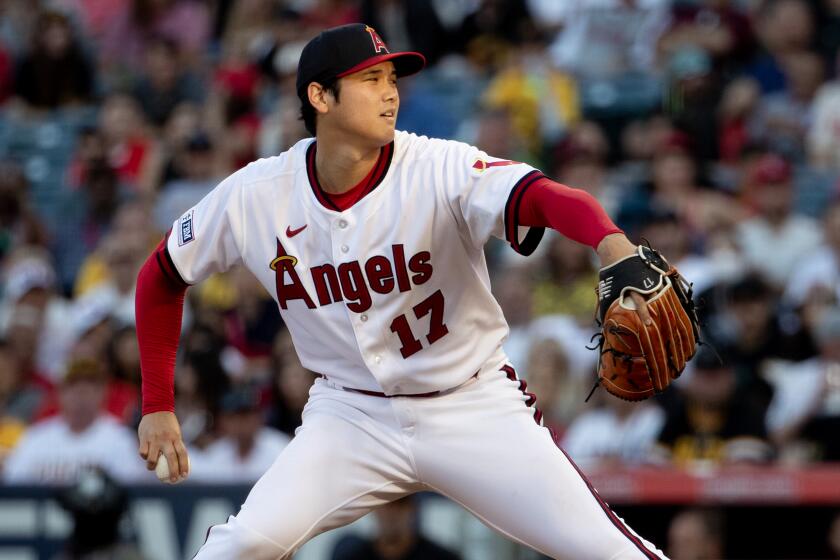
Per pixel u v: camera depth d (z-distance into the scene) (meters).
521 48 39.66
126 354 27.02
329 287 12.40
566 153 34.53
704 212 31.39
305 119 12.30
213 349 24.55
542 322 27.80
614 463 22.86
